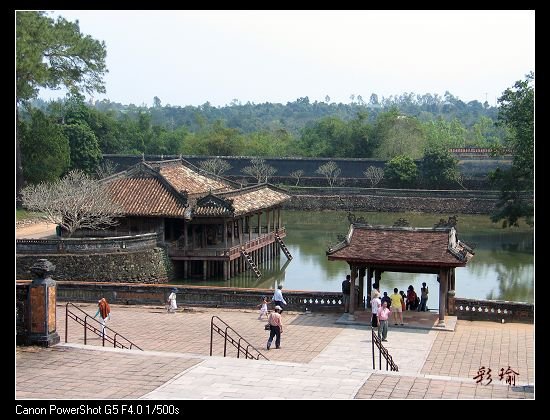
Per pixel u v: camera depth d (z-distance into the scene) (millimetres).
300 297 41906
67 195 66938
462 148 143000
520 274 71438
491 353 32656
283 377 24250
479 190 124688
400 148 147375
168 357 26469
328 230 105812
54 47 78062
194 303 43094
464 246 41719
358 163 137125
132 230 69000
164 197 69188
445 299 38312
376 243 39250
